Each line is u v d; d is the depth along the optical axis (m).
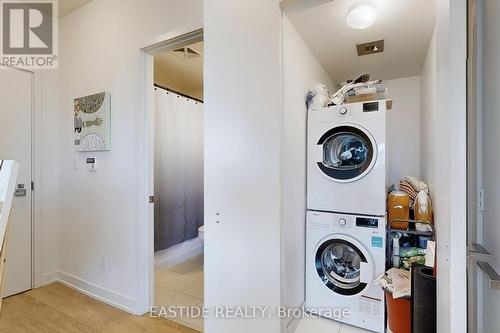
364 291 1.80
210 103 1.69
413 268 1.44
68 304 2.31
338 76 2.77
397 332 1.58
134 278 2.18
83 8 2.57
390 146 2.81
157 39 2.08
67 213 2.72
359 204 1.85
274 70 1.51
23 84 2.57
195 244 3.61
